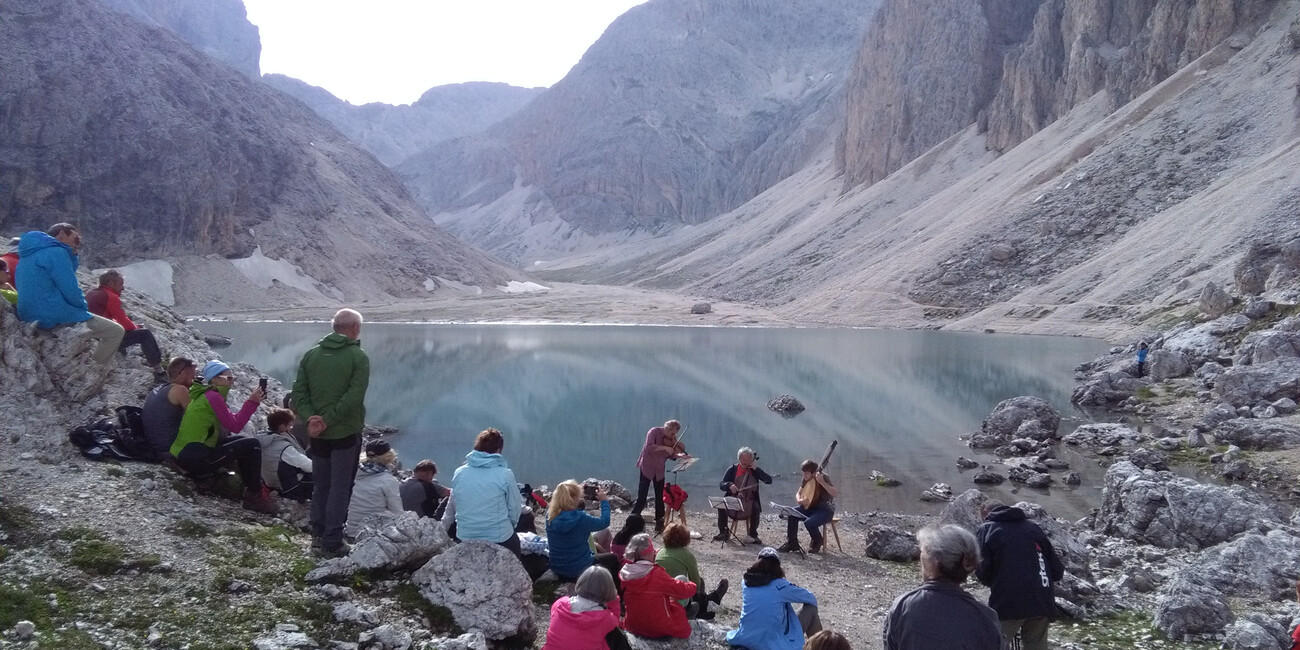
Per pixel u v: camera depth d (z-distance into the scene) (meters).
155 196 116.19
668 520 14.49
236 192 125.25
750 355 54.16
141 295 19.55
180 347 16.48
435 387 37.19
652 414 30.17
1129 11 129.00
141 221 114.69
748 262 151.38
